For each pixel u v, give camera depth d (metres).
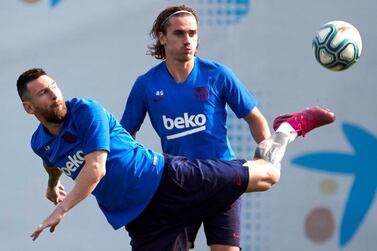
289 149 28.52
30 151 28.25
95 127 19.34
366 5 28.28
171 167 20.16
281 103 28.33
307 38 28.30
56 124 19.67
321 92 28.38
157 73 22.47
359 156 28.50
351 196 28.53
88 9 28.11
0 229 28.23
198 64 22.38
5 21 27.97
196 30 22.06
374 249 28.52
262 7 28.27
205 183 20.14
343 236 28.55
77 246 28.47
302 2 28.27
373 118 28.45
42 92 19.36
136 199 20.16
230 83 22.20
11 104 28.09
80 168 19.94
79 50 28.12
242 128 28.41
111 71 28.20
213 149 22.20
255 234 28.59
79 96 28.12
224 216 22.41
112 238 28.50
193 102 22.08
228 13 28.27
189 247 23.06
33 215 28.34
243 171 20.30
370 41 28.33
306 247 28.56
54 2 28.06
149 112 22.58
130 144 20.09
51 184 22.16
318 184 28.52
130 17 28.16
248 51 28.31
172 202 20.28
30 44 28.05
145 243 20.80
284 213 28.53
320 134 28.47
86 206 28.44
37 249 28.41
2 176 28.20
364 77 28.41
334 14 28.30
